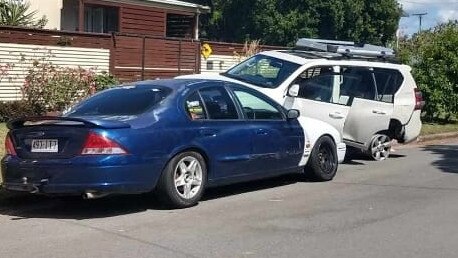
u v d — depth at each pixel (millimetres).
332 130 10078
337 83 11711
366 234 6723
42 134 7219
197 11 26406
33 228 6871
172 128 7609
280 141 9016
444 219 7434
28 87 13641
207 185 8094
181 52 18797
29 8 21188
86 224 7047
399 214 7672
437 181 10055
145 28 24547
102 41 16156
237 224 7086
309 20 42500
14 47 14031
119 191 7117
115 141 7055
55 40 14867
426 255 6004
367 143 12320
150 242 6316
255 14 43219
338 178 10289
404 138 13117
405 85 12961
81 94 14156
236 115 8508
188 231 6758
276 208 7945
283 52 12250
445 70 19766
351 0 43062
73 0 23188
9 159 7379
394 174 10766
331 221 7281
